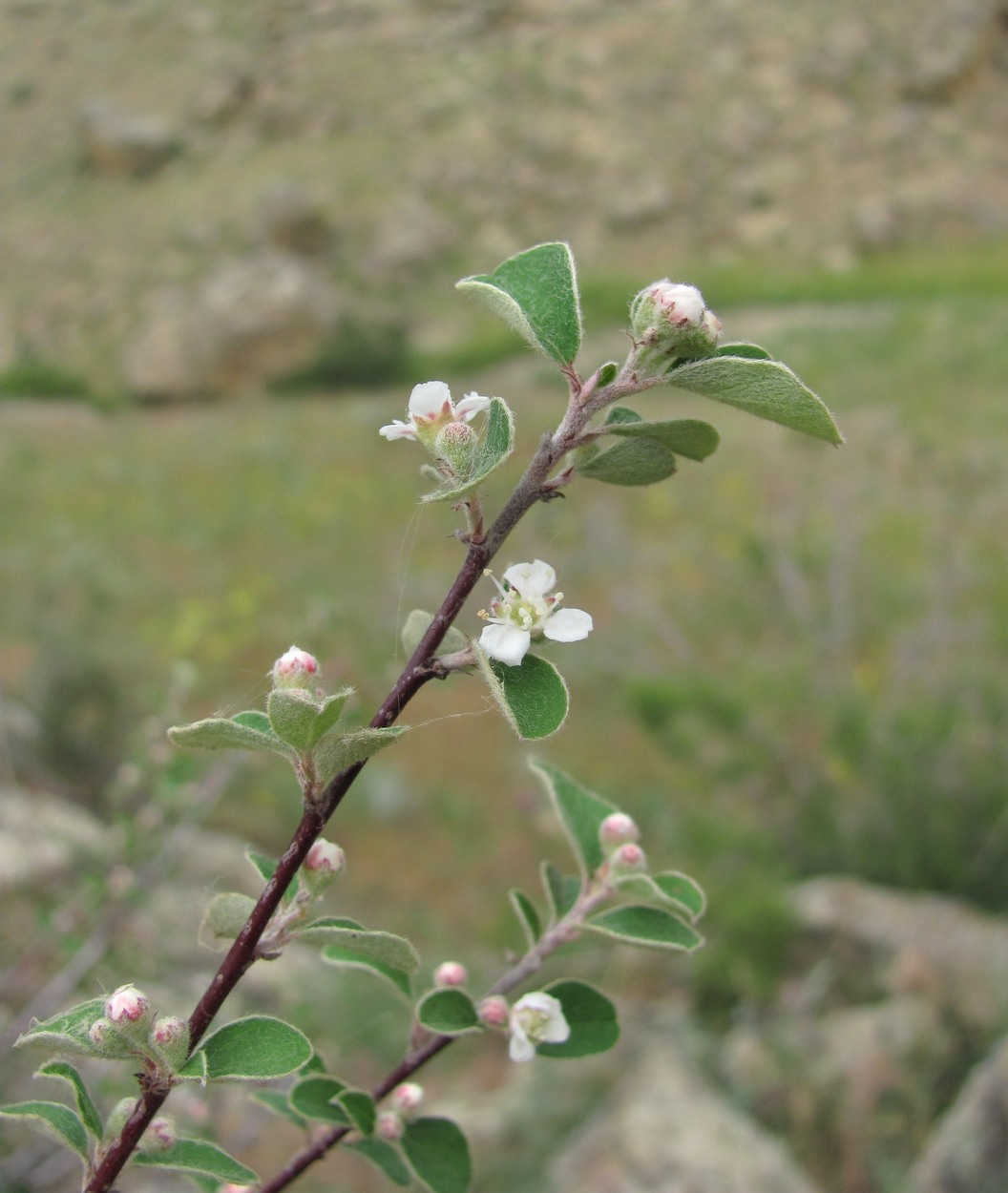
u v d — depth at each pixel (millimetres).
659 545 10219
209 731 1244
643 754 7316
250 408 20188
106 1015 1229
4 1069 3131
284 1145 4078
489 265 25688
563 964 5133
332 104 29188
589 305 23641
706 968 4758
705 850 5562
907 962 4488
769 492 10867
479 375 21562
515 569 1349
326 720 1195
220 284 21609
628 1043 4531
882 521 9773
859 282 24203
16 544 11859
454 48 30484
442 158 27516
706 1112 3949
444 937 5633
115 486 14344
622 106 28734
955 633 6820
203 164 28438
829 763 5910
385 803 6898
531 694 1259
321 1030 4184
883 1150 3873
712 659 7883
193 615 8234
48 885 4297
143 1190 3109
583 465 1345
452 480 1297
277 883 1262
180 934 4375
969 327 18078
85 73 31047
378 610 9562
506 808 7020
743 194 27062
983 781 5488
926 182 27531
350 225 25609
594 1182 3686
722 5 30828
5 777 6312
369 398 20734
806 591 7773
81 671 6871
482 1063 4766
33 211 27484
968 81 29719
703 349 1276
